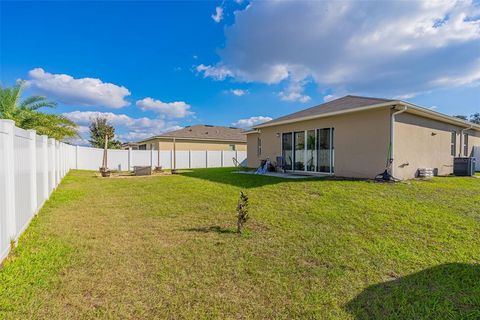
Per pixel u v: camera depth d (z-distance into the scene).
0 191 3.16
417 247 3.90
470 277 3.05
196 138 25.80
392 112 9.07
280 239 4.26
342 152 10.63
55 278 2.92
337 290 2.80
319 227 4.81
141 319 2.29
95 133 32.91
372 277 3.07
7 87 13.73
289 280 2.99
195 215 5.79
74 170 17.59
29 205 4.90
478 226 4.70
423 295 2.70
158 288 2.79
